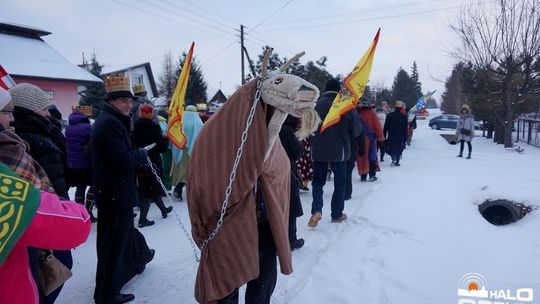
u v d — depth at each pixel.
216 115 2.29
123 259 3.29
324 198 6.82
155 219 5.70
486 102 16.70
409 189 7.02
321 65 19.61
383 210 5.62
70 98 22.86
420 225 4.92
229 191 2.18
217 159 2.21
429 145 17.11
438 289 3.25
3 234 1.36
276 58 17.81
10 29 22.66
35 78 20.64
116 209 3.14
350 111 5.02
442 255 3.96
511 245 4.38
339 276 3.52
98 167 3.13
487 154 13.52
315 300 3.14
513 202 6.43
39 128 2.95
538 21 14.61
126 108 3.25
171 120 4.43
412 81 63.50
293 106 2.18
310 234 4.77
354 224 5.09
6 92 1.74
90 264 4.16
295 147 3.47
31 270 1.81
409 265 3.73
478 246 4.24
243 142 2.20
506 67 15.27
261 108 2.25
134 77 34.69
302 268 3.77
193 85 34.97
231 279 2.23
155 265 3.99
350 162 6.26
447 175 8.56
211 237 2.26
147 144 5.08
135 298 3.31
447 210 5.60
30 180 1.75
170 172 7.10
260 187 2.46
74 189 7.94
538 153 13.34
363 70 4.52
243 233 2.25
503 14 15.22
